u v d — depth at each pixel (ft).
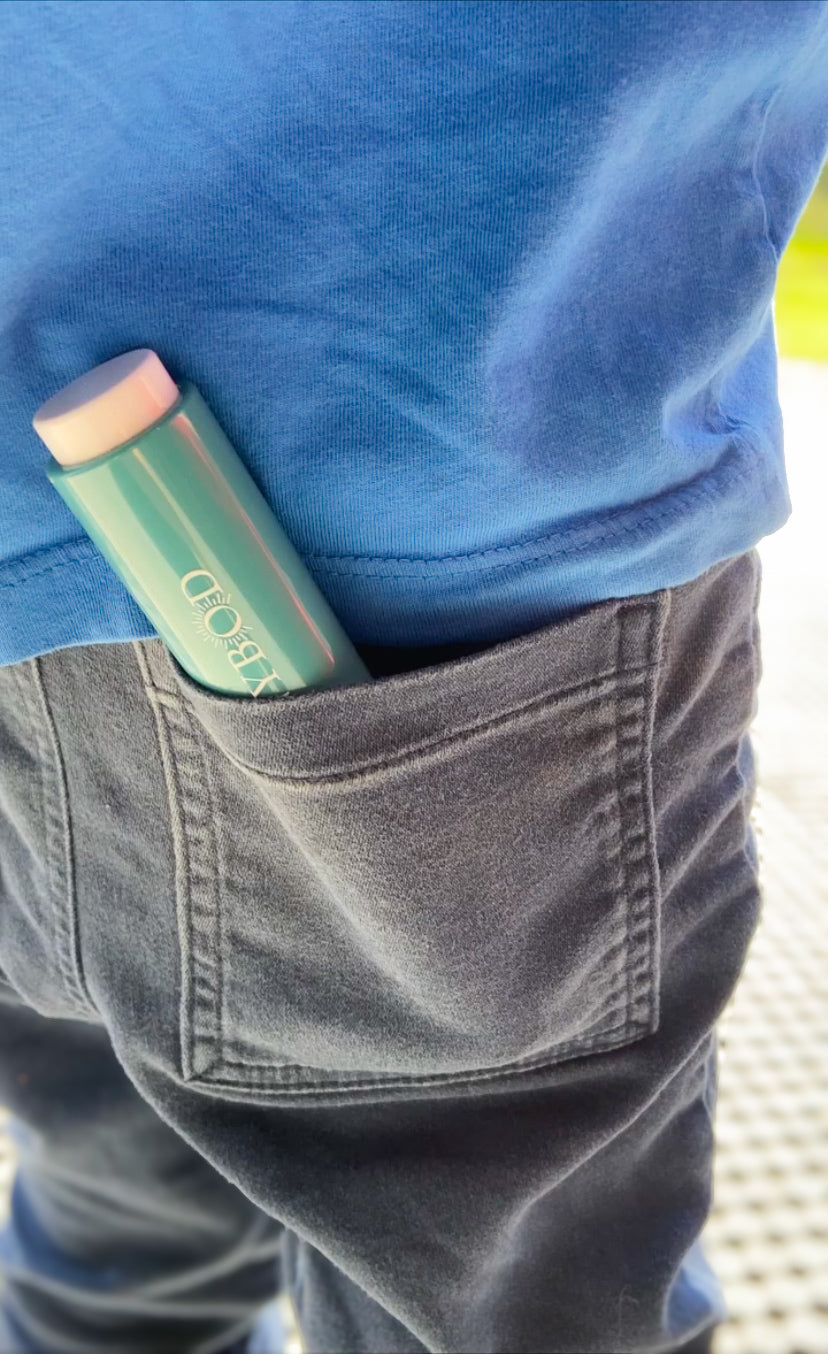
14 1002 1.43
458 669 0.86
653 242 0.85
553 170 0.76
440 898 0.93
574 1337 1.30
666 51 0.74
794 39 0.78
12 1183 2.04
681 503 0.91
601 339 0.85
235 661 0.86
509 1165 1.12
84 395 0.79
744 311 0.88
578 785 0.97
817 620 3.53
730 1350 1.95
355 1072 1.11
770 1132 2.28
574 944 1.02
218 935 1.07
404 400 0.83
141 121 0.76
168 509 0.81
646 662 0.95
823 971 2.62
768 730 3.23
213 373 0.83
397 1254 1.16
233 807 1.00
